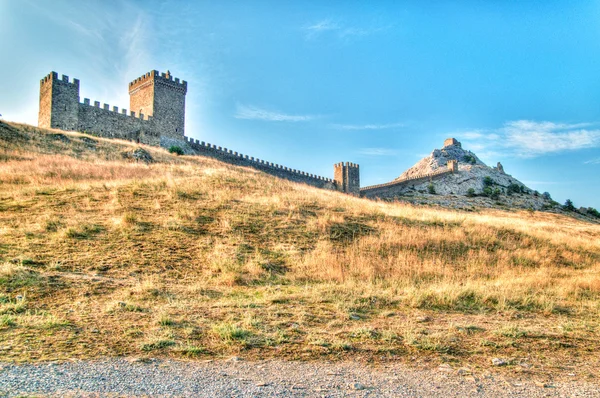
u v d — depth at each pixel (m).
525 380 5.97
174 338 6.87
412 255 14.91
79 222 14.33
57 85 50.97
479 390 5.50
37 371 5.25
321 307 9.25
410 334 7.71
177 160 46.19
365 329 7.88
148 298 9.02
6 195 18.06
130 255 11.95
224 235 14.96
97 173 26.44
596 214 116.62
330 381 5.55
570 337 8.23
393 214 21.42
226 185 23.59
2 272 9.40
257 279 11.39
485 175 143.25
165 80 65.69
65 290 8.98
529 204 115.44
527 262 16.41
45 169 25.59
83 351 6.08
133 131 58.84
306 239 15.68
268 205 19.45
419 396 5.20
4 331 6.66
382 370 6.09
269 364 6.10
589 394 5.52
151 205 17.64
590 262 17.91
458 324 8.69
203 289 10.08
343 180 90.69
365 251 14.90
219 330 7.29
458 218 22.53
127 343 6.54
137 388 4.96
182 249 13.06
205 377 5.45
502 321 9.19
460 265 14.85
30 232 12.91
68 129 51.34
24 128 40.03
